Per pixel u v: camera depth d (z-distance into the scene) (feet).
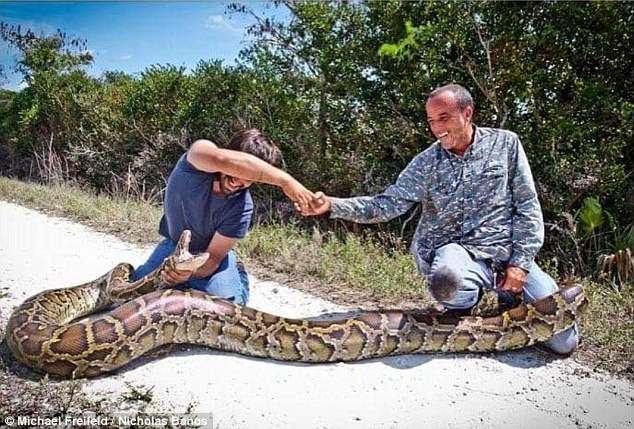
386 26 15.83
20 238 12.09
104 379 5.95
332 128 17.12
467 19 14.06
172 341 6.41
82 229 13.17
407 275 9.32
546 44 13.41
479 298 6.88
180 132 21.07
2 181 20.76
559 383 6.22
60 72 28.27
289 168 17.47
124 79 26.23
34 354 5.89
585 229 12.08
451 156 6.93
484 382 6.17
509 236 6.85
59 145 27.17
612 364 6.66
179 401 5.58
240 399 5.67
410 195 7.12
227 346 6.53
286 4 17.17
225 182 6.57
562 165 12.75
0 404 5.36
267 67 18.19
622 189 13.08
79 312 7.41
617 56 13.44
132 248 11.50
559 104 13.44
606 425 5.48
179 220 6.95
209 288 7.07
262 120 18.17
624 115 12.73
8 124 30.78
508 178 6.84
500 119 13.44
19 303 8.15
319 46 17.03
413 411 5.59
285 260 10.16
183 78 21.99
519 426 5.42
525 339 6.64
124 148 23.71
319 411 5.52
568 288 6.79
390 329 6.56
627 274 9.78
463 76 14.25
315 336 6.41
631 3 13.07
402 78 15.25
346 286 9.21
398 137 15.24
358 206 6.99
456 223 7.03
